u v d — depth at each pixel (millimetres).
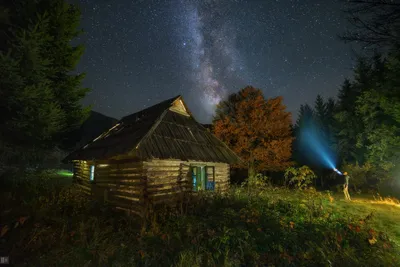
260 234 5812
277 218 7285
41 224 6098
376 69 16141
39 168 16766
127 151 8367
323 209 8641
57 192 10570
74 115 19141
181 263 4379
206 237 5574
